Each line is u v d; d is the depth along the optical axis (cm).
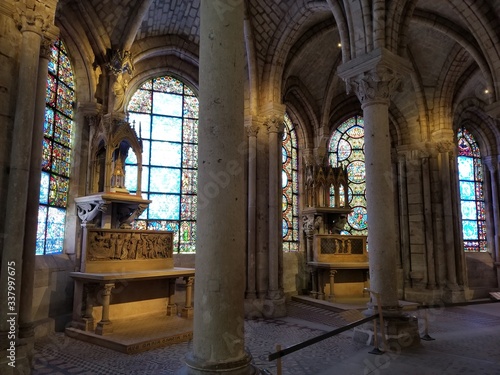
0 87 620
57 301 970
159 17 1287
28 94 638
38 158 683
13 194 609
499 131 1848
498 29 1041
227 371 427
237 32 496
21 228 609
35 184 675
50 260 977
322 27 1377
